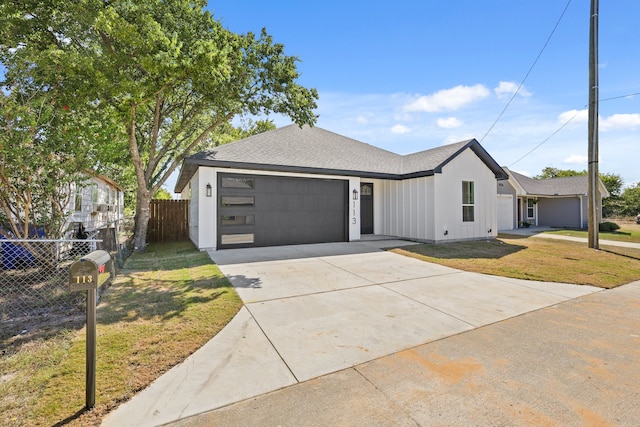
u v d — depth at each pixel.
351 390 2.31
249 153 9.46
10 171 4.96
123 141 8.16
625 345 3.11
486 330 3.47
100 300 4.31
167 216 12.42
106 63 6.37
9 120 4.78
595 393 2.29
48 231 5.76
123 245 8.73
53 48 5.90
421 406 2.13
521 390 2.33
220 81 6.99
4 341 3.06
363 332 3.37
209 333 3.26
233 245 9.15
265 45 8.56
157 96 7.89
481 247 9.77
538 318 3.87
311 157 10.46
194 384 2.35
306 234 10.20
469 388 2.35
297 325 3.54
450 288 5.19
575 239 12.41
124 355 2.76
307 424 1.94
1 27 5.98
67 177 5.61
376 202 12.90
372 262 7.26
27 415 1.96
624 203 28.41
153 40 6.29
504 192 18.03
